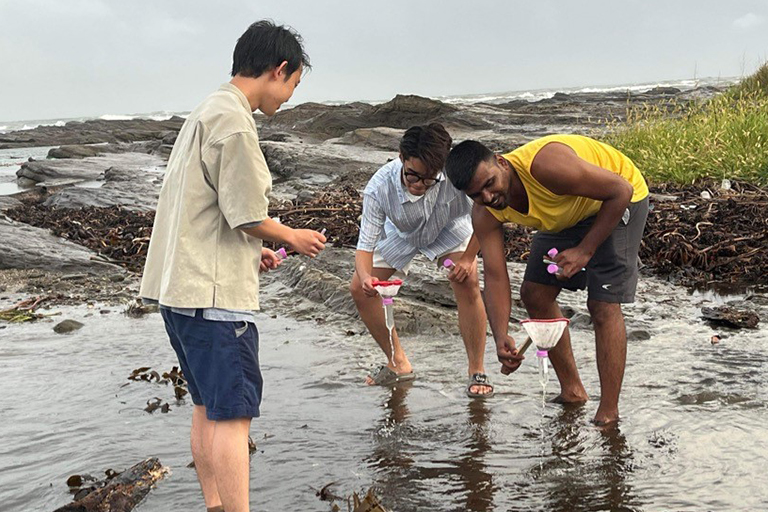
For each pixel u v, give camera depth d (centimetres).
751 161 1148
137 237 1115
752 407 460
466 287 514
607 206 406
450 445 435
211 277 337
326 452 431
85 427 476
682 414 455
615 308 442
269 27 361
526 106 3039
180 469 415
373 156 1986
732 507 351
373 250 527
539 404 489
